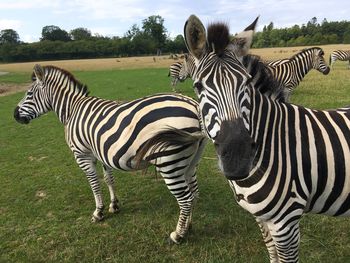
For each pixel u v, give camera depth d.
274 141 2.49
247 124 2.23
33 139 9.38
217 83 2.19
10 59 73.25
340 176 2.51
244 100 2.22
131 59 60.03
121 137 3.75
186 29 2.30
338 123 2.60
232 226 4.29
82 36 101.44
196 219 4.52
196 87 2.37
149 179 6.00
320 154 2.50
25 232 4.63
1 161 7.68
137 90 17.20
